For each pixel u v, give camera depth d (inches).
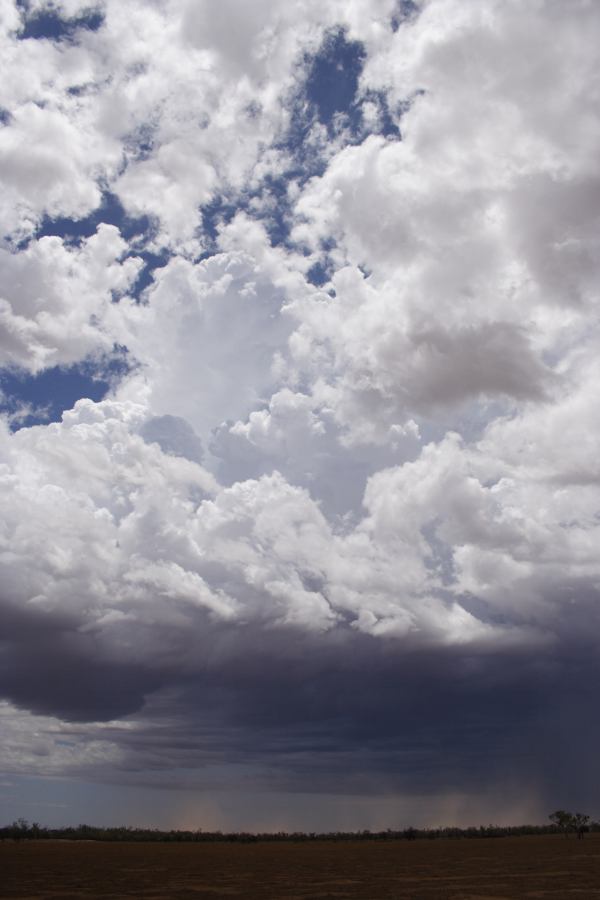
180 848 5595.5
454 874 2288.4
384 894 1665.8
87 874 2450.8
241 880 2160.4
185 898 1615.4
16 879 2218.3
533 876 2128.4
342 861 3270.2
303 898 1585.9
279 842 7534.5
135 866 2952.8
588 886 1780.3
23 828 7642.7
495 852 3878.0
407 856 3668.8
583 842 5280.5
